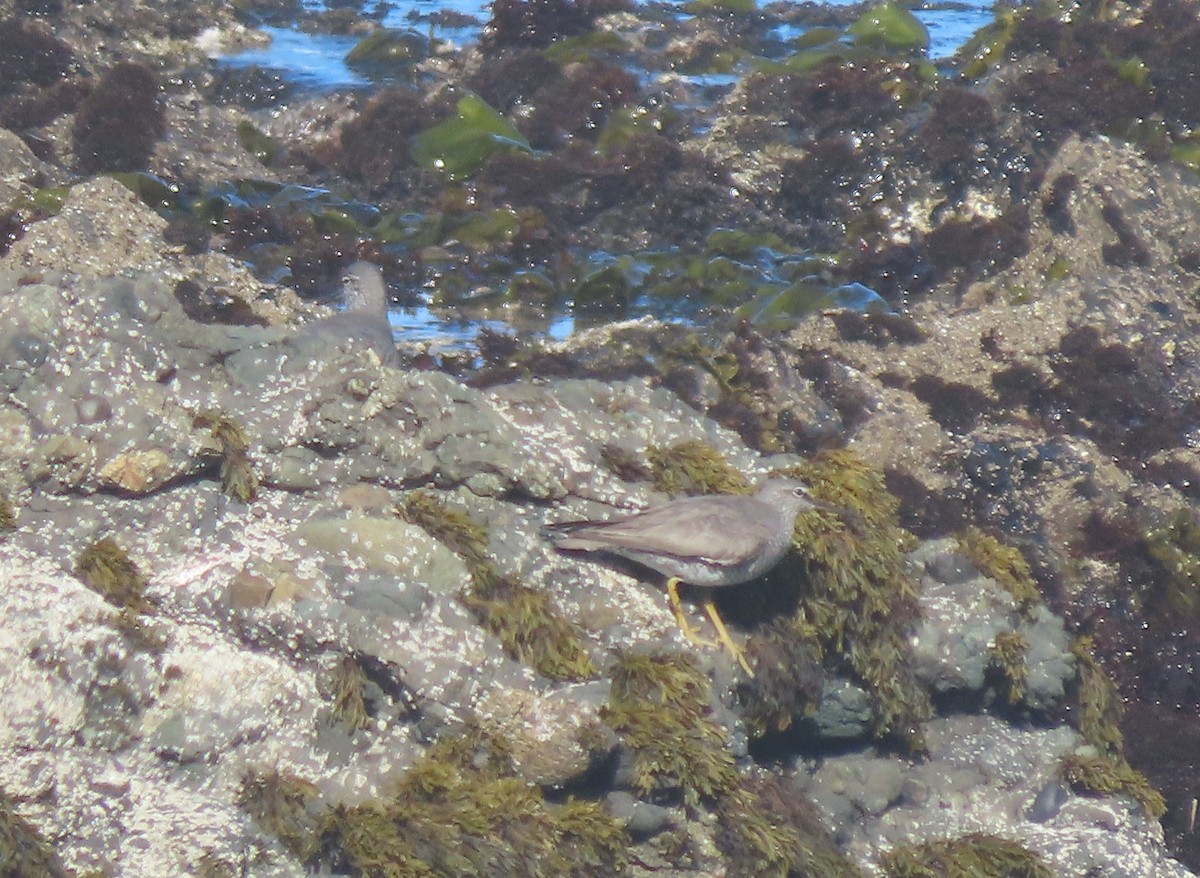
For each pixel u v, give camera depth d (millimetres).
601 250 28062
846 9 43000
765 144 30359
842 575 15109
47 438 14047
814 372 23484
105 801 12203
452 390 15125
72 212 23594
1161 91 29703
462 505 14852
